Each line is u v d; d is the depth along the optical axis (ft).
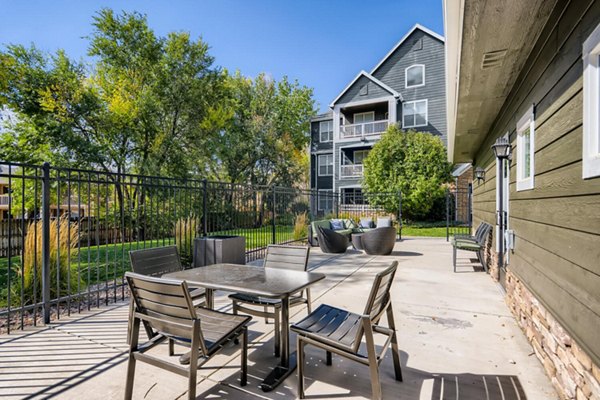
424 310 12.14
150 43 45.29
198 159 52.60
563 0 7.18
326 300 13.33
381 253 24.67
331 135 67.92
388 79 57.26
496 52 9.71
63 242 13.25
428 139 46.98
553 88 7.89
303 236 31.50
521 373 7.68
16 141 39.70
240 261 17.11
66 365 7.91
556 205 7.47
